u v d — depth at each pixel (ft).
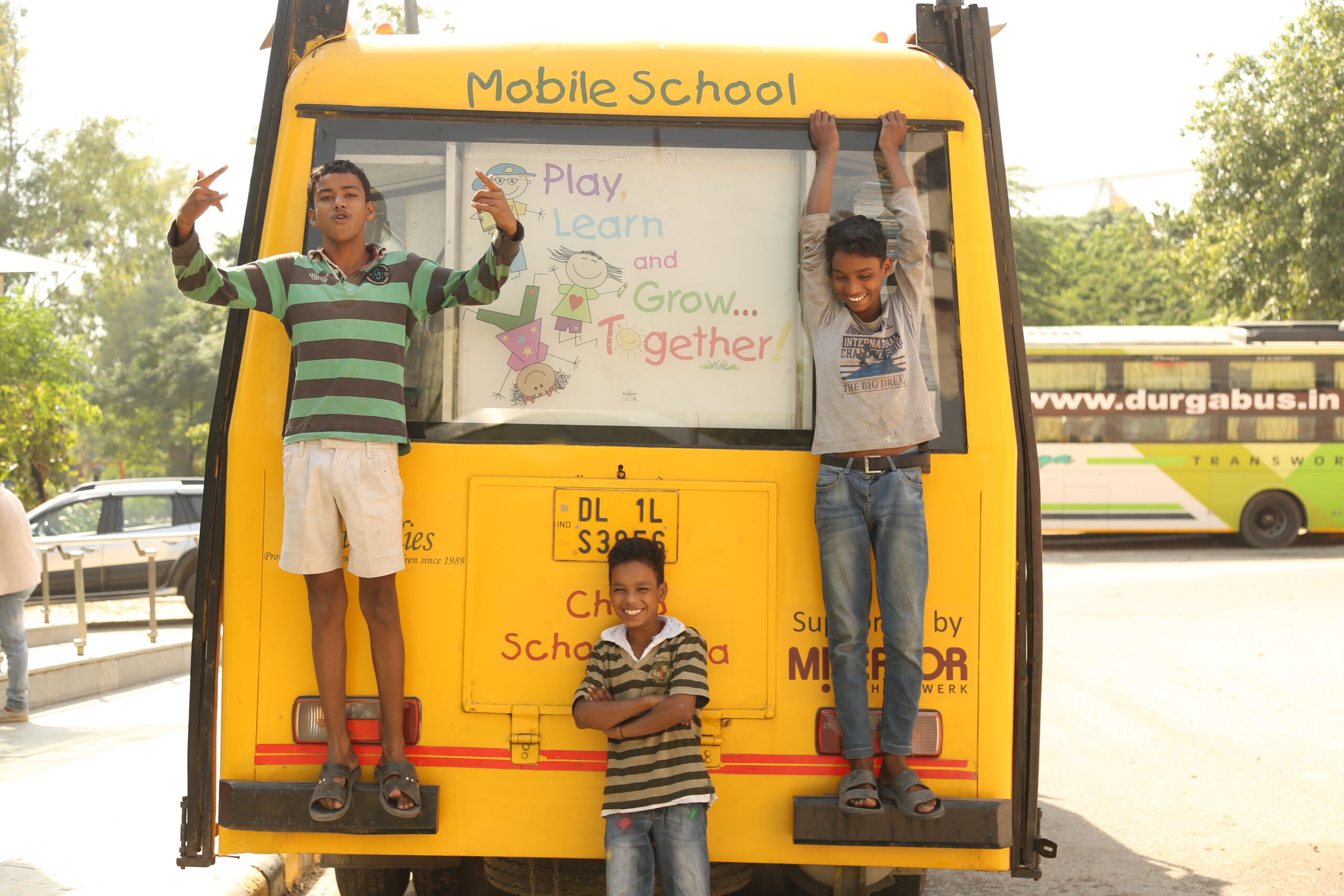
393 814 10.94
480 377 11.60
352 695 11.28
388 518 10.85
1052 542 71.36
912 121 11.94
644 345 11.74
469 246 11.76
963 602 11.48
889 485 11.05
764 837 11.34
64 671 30.86
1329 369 65.67
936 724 11.39
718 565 11.48
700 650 11.01
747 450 11.58
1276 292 86.07
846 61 12.05
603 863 12.72
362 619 11.32
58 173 142.82
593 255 11.76
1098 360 65.67
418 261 11.15
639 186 11.83
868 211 11.87
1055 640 40.86
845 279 11.01
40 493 73.82
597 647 11.15
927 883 17.61
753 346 11.77
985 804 11.18
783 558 11.50
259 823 11.06
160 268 223.92
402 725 11.12
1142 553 66.33
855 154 11.88
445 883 14.53
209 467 11.50
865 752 11.02
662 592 11.12
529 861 12.78
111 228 148.05
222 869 15.79
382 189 11.75
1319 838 19.77
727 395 11.73
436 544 11.40
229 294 10.59
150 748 24.16
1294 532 66.33
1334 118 82.28
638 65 11.91
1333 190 81.82
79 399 75.41
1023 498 11.78
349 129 11.77
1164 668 35.88
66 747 24.29
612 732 10.75
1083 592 52.11
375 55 11.91
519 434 11.54
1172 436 65.46
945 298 11.78
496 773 11.32
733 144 11.87
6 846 16.81
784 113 11.85
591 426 11.60
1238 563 61.67
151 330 217.15
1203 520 65.46
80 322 157.07
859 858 11.37
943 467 11.53
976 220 11.86
